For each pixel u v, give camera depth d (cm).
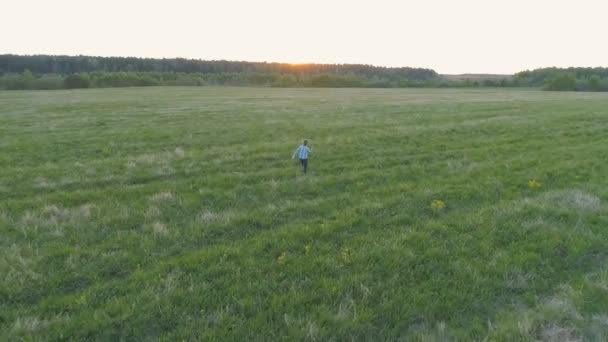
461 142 1752
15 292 531
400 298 529
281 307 509
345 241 707
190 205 912
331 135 1984
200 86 11975
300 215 855
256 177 1184
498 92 8456
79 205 920
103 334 456
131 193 1016
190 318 482
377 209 870
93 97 5638
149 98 5422
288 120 2681
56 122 2508
